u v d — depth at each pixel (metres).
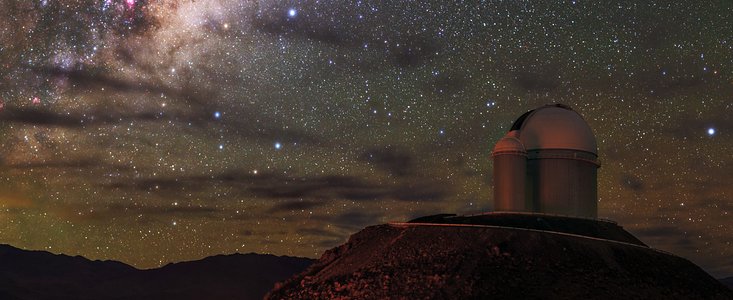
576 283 52.41
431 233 59.06
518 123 70.12
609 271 55.41
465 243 56.69
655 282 56.03
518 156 64.50
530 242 56.78
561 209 65.31
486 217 61.91
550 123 67.25
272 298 58.56
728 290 59.31
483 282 51.44
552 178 65.75
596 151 68.31
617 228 65.69
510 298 49.59
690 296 55.72
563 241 57.84
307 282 58.91
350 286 54.47
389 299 51.22
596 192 67.81
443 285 51.56
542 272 53.22
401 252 57.41
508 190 63.84
